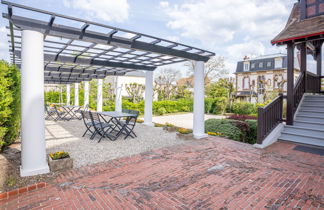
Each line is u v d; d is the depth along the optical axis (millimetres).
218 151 4676
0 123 4090
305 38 5273
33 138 3223
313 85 7219
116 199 2561
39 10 3059
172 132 6988
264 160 4051
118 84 10664
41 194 2678
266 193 2730
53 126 8008
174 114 16000
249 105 15578
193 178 3199
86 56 6328
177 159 4109
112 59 6730
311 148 4914
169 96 22031
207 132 6816
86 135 6387
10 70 4426
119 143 5418
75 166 3676
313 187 2902
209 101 17031
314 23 5617
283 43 5695
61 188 2842
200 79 5980
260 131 5031
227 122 6812
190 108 18406
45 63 7031
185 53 5559
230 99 17125
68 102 14266
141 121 9016
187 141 5656
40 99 3293
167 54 5180
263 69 22625
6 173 3281
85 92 12891
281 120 5949
